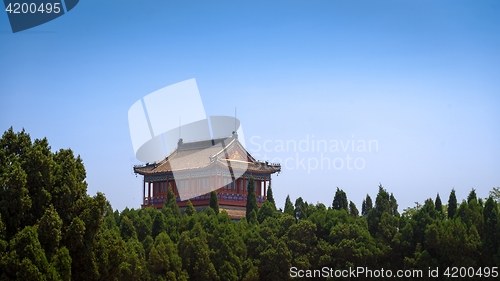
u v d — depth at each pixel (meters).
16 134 88.94
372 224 130.75
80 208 86.62
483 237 122.75
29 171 84.31
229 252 116.62
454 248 119.69
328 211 132.00
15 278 77.81
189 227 121.44
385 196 132.75
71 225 83.44
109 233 95.50
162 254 109.94
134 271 103.88
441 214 131.38
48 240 81.06
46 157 85.31
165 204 133.25
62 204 85.75
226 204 144.62
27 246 78.25
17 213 81.94
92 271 85.19
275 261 120.44
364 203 144.88
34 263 78.38
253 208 136.62
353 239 123.44
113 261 88.81
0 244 78.25
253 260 121.06
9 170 83.81
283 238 123.56
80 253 84.56
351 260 122.69
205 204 143.75
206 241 116.94
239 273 117.00
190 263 113.56
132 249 105.75
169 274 109.56
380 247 125.56
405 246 124.75
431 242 121.38
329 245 124.12
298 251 122.94
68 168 88.25
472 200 125.94
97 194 86.81
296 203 136.75
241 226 125.25
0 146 87.19
